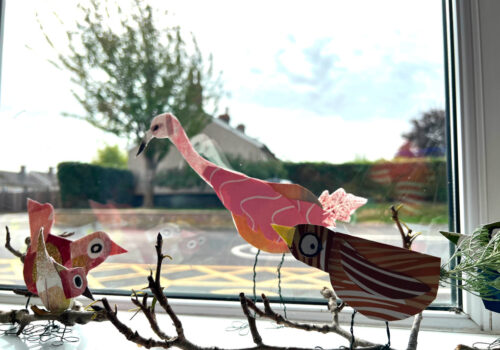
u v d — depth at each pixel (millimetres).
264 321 672
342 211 560
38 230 600
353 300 422
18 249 855
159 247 441
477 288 479
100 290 791
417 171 745
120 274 826
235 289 789
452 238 518
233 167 837
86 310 574
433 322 634
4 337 595
